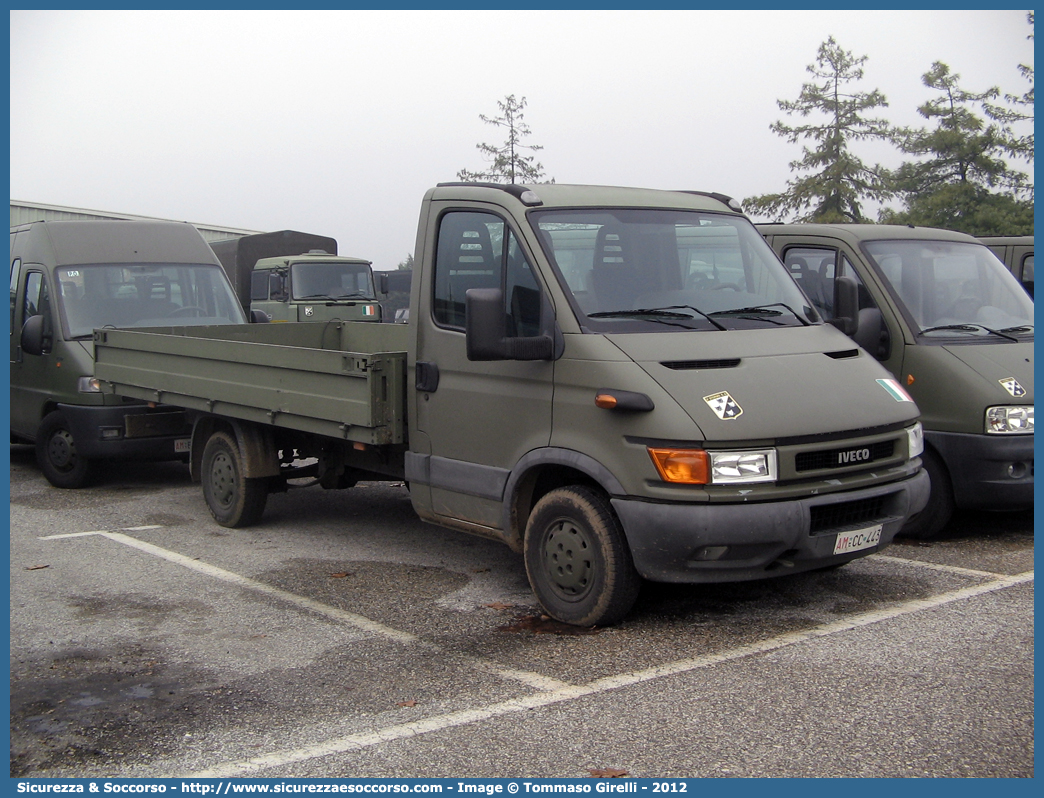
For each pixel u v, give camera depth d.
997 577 6.42
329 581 6.71
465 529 6.30
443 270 6.36
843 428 5.32
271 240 22.75
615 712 4.40
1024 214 31.34
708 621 5.62
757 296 6.21
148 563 7.25
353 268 21.44
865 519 5.53
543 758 3.99
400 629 5.66
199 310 11.34
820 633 5.36
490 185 6.23
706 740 4.10
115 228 11.48
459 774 3.88
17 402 11.09
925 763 3.86
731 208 6.83
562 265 5.72
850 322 6.66
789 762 3.89
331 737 4.23
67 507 9.42
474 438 6.08
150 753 4.13
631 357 5.31
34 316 10.35
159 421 9.90
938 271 8.12
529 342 5.49
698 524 5.00
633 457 5.16
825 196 34.53
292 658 5.22
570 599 5.59
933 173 33.91
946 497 7.30
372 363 6.39
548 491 5.96
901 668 4.82
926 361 7.44
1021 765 3.83
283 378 7.28
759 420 5.12
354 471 8.08
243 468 8.05
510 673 4.92
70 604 6.26
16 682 4.95
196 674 5.02
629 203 6.29
